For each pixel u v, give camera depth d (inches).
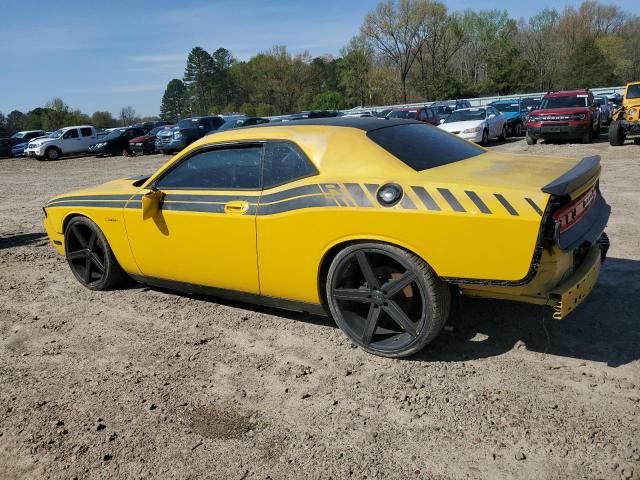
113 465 110.8
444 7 2395.4
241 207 156.9
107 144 1124.5
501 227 119.6
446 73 2470.5
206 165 169.0
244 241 157.8
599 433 110.0
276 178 153.2
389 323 149.9
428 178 132.3
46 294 216.5
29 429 124.6
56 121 2640.3
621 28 2684.5
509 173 135.2
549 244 119.5
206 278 172.7
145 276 193.5
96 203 197.3
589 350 142.3
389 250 134.5
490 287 129.1
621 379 128.3
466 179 129.7
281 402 129.1
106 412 129.5
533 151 647.1
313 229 143.3
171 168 177.6
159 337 168.9
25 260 273.0
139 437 119.2
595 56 2191.2
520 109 965.8
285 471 105.9
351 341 153.5
